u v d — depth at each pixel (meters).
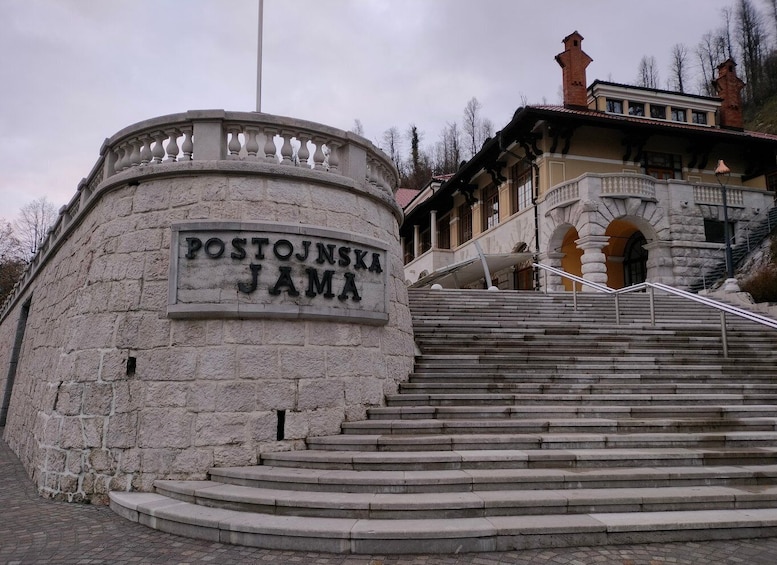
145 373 7.65
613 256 25.20
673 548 5.30
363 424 7.90
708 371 10.40
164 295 7.88
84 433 7.75
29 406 12.43
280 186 8.44
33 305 16.48
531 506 5.75
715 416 8.46
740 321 14.41
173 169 8.30
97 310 8.23
